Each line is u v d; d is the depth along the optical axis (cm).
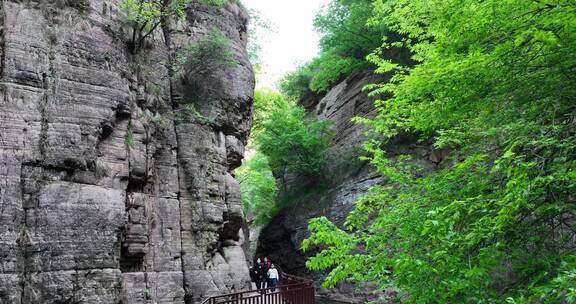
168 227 1669
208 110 2020
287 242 3644
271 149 3588
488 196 696
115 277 1327
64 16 1466
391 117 979
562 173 604
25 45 1345
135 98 1670
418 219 728
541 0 667
